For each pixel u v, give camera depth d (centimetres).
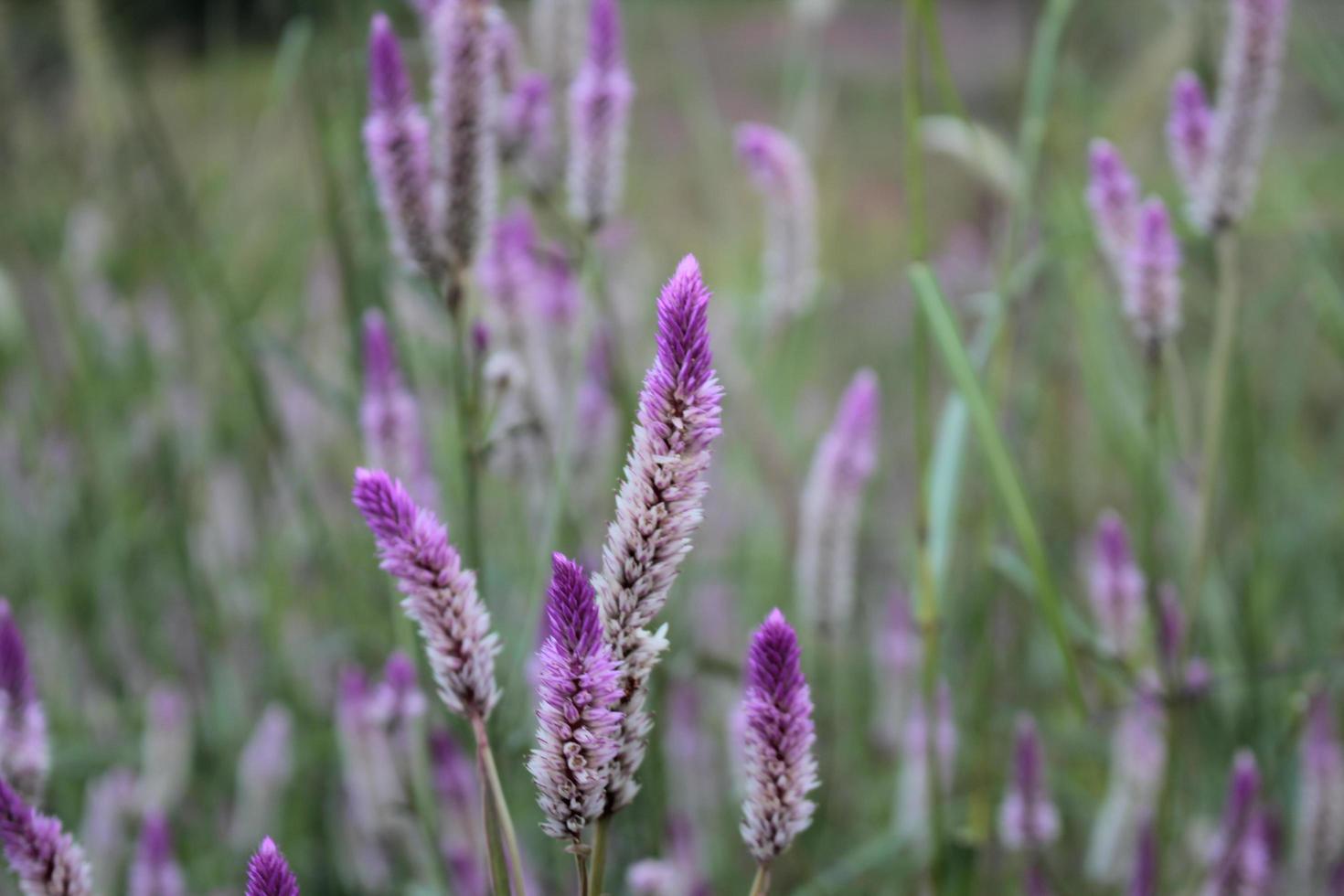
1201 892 106
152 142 144
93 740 142
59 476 165
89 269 183
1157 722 116
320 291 154
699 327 63
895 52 385
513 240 102
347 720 100
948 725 111
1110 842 120
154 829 98
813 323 168
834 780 136
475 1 87
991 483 105
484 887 97
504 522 136
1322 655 116
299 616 148
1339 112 138
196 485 167
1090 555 152
